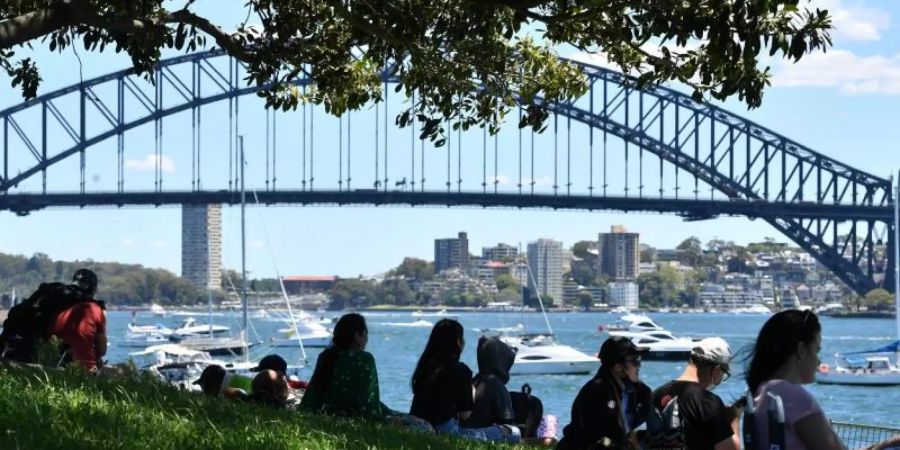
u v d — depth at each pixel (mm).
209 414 13297
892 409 88688
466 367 17047
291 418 14047
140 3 21156
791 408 9289
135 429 10977
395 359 160250
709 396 10680
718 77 21141
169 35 23266
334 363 16156
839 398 96375
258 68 24219
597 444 14000
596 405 14016
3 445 9469
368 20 22703
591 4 20594
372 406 16094
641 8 19766
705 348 12922
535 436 20000
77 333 17406
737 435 10703
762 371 9578
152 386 15047
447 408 16859
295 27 24141
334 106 27047
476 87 25938
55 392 12148
